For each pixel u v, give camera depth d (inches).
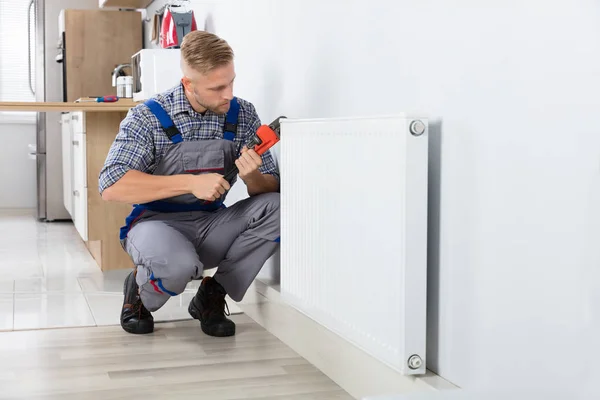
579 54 47.6
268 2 108.0
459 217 61.6
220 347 92.7
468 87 59.6
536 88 51.7
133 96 158.1
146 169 94.3
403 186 61.3
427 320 66.9
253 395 75.2
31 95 243.0
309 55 92.9
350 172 70.1
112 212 144.1
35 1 215.3
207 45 88.1
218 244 95.9
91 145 141.6
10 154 245.0
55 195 218.5
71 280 135.6
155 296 92.7
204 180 88.5
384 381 69.7
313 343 85.5
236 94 127.1
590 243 47.2
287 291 86.9
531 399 52.4
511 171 54.7
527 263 53.2
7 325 102.6
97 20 196.7
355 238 69.7
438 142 64.2
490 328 57.9
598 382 46.9
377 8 74.6
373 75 76.0
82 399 73.3
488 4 56.7
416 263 62.1
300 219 82.2
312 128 78.1
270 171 97.9
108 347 92.3
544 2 50.6
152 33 168.4
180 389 76.7
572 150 48.5
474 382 60.1
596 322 47.0
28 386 77.2
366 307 68.2
